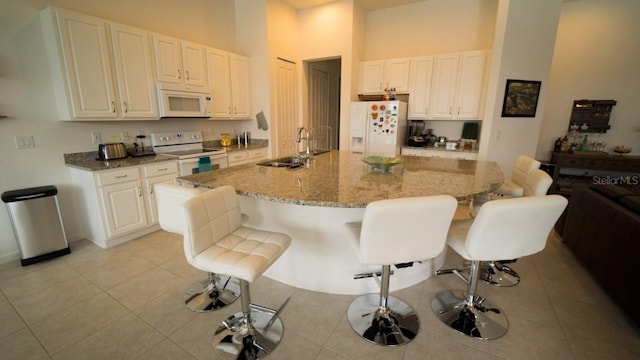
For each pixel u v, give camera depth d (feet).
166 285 7.27
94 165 8.93
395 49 15.83
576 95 14.60
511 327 5.87
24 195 7.94
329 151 11.93
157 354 5.19
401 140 14.98
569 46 14.33
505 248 4.83
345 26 14.66
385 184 6.14
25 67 8.38
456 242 5.37
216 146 14.32
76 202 9.72
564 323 5.99
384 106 14.16
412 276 7.19
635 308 5.59
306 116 16.94
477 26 13.82
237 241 5.17
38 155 8.84
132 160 9.76
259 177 6.79
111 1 9.89
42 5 8.48
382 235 4.30
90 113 9.00
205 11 13.11
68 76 8.45
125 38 9.59
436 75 14.07
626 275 5.96
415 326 5.84
